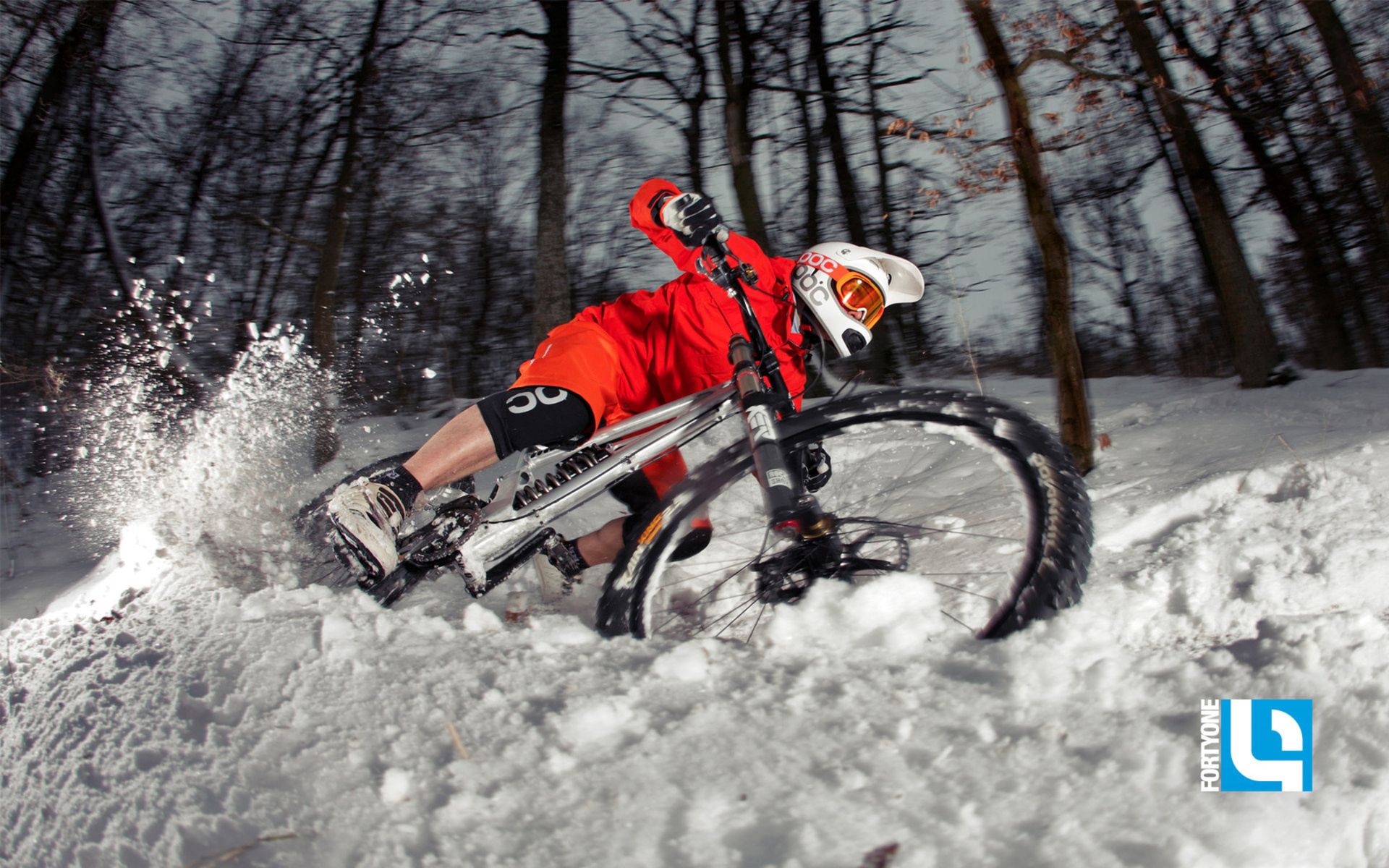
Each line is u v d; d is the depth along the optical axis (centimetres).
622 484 305
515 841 159
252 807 178
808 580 249
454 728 192
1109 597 264
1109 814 156
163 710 221
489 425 271
